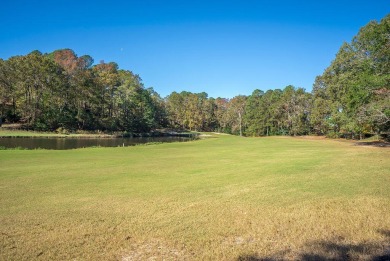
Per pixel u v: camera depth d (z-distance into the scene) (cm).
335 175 1127
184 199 833
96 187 1019
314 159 1683
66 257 475
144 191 948
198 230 584
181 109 11562
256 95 8619
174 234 565
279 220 629
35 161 1809
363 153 1938
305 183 995
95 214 702
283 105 7412
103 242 533
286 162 1603
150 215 688
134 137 6912
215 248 502
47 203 807
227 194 883
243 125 9394
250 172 1296
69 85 7081
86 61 9269
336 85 3512
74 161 1822
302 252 480
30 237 558
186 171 1384
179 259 465
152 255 481
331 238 532
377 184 943
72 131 6612
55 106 6644
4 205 789
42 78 6550
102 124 7494
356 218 626
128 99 8131
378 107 2236
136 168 1495
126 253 489
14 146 3522
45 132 6169
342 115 3091
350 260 454
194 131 11194
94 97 7331
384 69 2311
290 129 7156
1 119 6372
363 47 2970
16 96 6506
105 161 1823
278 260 456
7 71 6456
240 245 512
